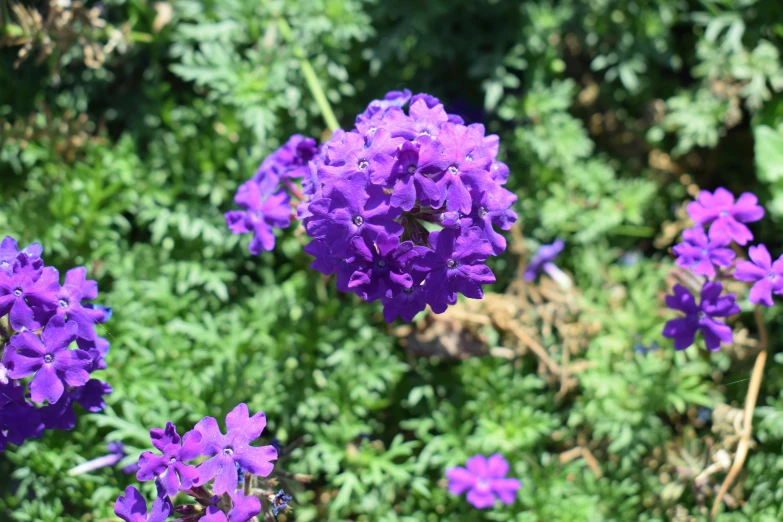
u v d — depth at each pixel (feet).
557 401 1.57
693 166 1.75
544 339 1.60
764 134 1.64
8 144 1.61
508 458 1.54
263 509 1.29
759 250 1.38
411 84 1.74
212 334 1.54
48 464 1.47
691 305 1.40
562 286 1.62
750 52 1.71
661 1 1.72
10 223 1.56
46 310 1.29
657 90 1.77
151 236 1.66
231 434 1.25
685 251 1.39
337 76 1.66
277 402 1.52
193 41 1.68
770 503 1.49
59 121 1.61
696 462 1.53
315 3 1.66
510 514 1.50
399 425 1.59
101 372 1.49
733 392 1.57
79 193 1.60
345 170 1.26
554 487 1.52
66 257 1.57
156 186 1.62
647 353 1.57
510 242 1.65
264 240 1.38
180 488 1.24
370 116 1.33
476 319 1.59
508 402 1.56
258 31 1.66
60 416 1.32
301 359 1.57
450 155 1.26
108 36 1.64
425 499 1.54
